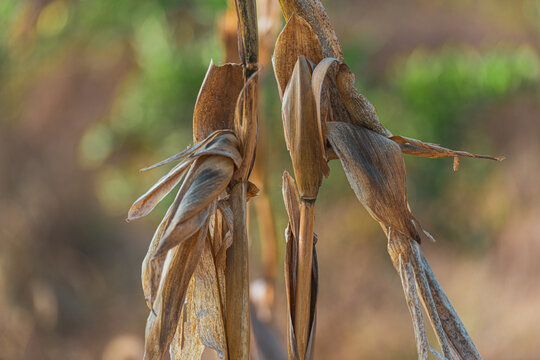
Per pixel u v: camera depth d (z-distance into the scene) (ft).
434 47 42.09
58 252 28.96
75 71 36.24
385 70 40.19
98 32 35.73
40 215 28.89
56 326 27.14
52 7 33.40
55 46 34.78
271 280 9.30
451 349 6.34
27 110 32.94
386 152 6.28
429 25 44.93
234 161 6.26
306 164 6.28
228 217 6.28
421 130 34.12
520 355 23.25
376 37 43.27
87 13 34.83
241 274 6.30
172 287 6.24
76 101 35.78
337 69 6.37
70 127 34.60
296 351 6.36
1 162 29.22
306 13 6.37
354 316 27.66
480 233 30.78
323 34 6.37
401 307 28.04
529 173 31.50
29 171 29.91
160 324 6.23
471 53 39.19
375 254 30.76
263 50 8.16
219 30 7.70
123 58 38.63
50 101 34.50
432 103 34.45
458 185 33.22
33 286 27.07
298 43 6.34
